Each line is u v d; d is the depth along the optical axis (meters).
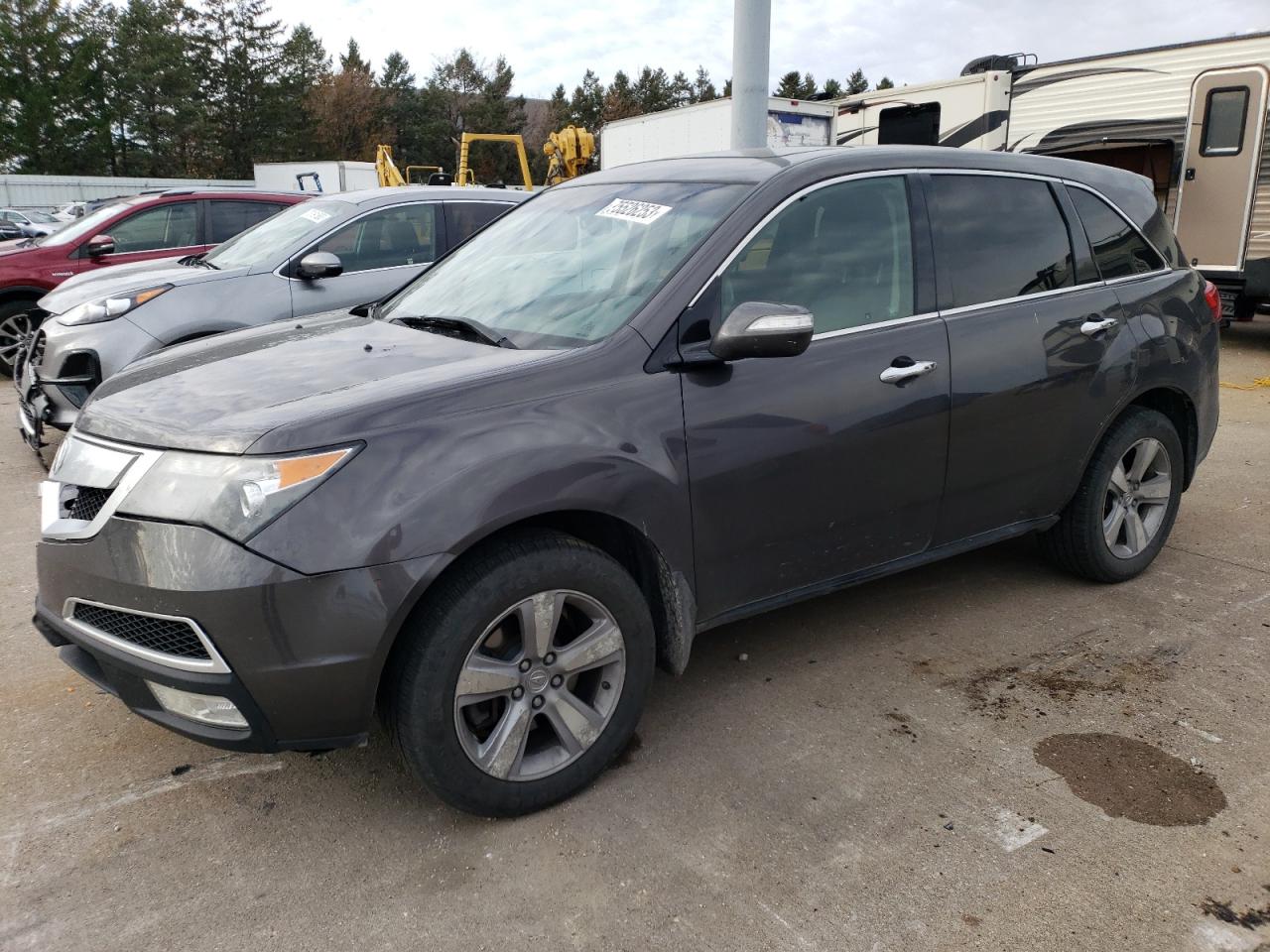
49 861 2.55
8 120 52.03
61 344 5.90
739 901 2.37
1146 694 3.33
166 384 2.87
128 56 57.22
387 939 2.27
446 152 77.12
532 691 2.65
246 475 2.32
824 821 2.67
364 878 2.48
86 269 9.13
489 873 2.49
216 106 61.38
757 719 3.21
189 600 2.29
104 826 2.69
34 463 6.43
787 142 14.08
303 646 2.31
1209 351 4.31
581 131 18.78
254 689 2.33
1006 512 3.74
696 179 3.38
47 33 52.59
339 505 2.33
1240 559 4.54
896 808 2.72
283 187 28.59
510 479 2.49
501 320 3.17
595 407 2.69
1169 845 2.56
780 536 3.09
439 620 2.45
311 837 2.64
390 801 2.80
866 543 3.35
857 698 3.33
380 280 6.73
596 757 2.79
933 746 3.04
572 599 2.66
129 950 2.24
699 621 3.04
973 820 2.67
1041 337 3.64
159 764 2.99
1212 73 10.27
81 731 3.17
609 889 2.43
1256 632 3.79
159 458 2.44
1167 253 4.27
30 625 3.97
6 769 2.96
